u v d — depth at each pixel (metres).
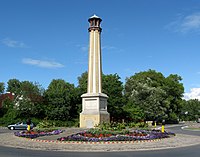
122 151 17.09
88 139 21.11
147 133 25.72
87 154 15.54
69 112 49.53
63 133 26.67
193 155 15.14
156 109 64.00
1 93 79.88
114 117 49.44
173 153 16.02
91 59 35.31
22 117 51.06
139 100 64.88
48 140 21.83
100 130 25.36
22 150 17.28
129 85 70.00
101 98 34.44
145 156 14.70
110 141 20.84
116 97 50.75
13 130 41.16
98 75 34.94
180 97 83.31
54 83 74.56
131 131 26.09
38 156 14.50
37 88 52.72
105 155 15.07
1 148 18.36
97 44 35.62
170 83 78.75
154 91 66.06
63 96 49.16
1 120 51.53
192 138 26.31
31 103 50.44
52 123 36.94
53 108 49.12
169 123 82.25
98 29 35.94
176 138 25.50
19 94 53.09
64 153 15.94
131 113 51.38
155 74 78.25
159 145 19.44
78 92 51.03
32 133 26.38
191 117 128.75
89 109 34.19
